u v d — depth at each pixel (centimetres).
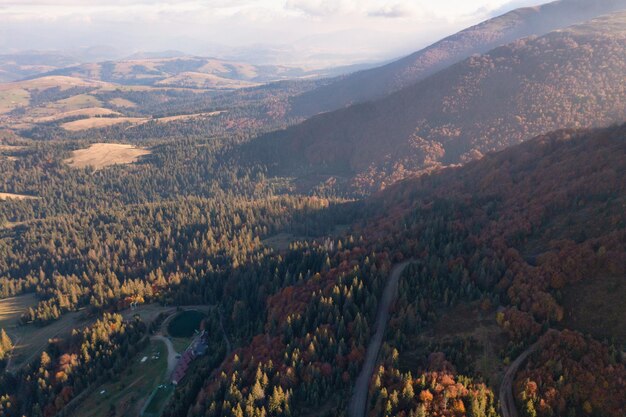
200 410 10712
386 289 13462
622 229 11181
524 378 8894
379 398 9212
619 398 8194
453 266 12950
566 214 13450
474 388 8956
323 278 14488
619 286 10100
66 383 14100
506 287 11669
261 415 9719
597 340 9269
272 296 15512
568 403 8450
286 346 11781
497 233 14012
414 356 10569
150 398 12925
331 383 10569
